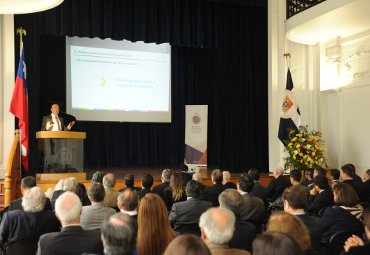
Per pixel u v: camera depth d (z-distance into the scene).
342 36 9.34
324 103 9.77
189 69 11.68
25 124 7.35
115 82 10.45
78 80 10.13
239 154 11.39
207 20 10.84
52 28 9.23
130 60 10.59
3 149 7.88
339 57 9.39
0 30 8.00
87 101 10.20
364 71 8.77
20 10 7.57
